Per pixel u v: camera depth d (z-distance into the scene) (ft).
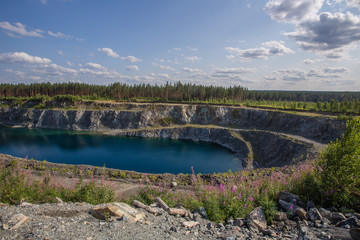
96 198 40.83
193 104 399.24
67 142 256.32
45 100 427.33
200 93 466.70
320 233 22.48
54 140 266.16
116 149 228.22
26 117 387.55
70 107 390.63
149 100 440.45
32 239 20.63
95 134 315.37
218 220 28.81
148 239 22.50
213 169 168.35
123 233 23.43
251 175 71.20
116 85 481.05
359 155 31.32
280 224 26.43
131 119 351.05
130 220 26.94
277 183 37.52
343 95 620.49
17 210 28.71
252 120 310.04
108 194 42.73
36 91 526.98
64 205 32.58
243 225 27.14
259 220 26.94
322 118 208.64
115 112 359.87
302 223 26.03
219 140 278.26
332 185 32.14
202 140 295.48
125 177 81.71
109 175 83.71
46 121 370.73
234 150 232.12
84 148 228.22
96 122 354.33
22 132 318.24
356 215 26.89
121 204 30.42
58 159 184.75
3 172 44.65
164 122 347.15
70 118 363.15
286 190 35.65
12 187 39.96
